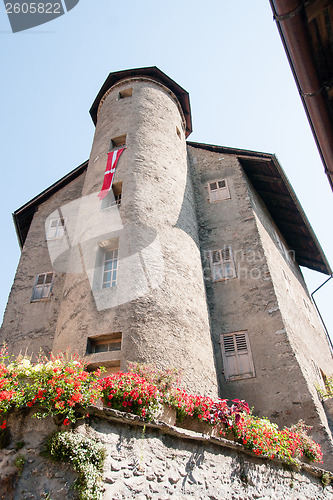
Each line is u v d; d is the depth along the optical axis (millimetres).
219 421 7211
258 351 10625
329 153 5891
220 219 13617
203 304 10742
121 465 5449
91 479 5012
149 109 14141
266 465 7504
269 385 10023
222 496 6391
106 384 6332
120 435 5699
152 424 6023
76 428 5371
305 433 8797
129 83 15305
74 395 5441
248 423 7637
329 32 5016
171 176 12633
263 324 11008
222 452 6887
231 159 15203
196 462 6387
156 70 15703
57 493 4930
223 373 10531
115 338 8898
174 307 9523
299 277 16375
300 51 4992
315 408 9383
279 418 9500
